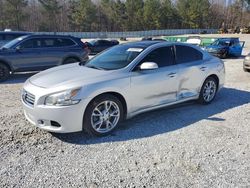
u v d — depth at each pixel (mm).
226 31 66125
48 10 68750
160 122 4824
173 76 5020
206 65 5738
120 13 76062
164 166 3396
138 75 4512
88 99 3971
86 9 69750
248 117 5160
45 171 3260
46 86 3994
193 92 5551
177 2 85688
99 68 4660
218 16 88938
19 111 5332
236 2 83812
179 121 4891
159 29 79312
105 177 3156
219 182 3092
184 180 3119
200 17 83250
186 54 5469
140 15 76812
